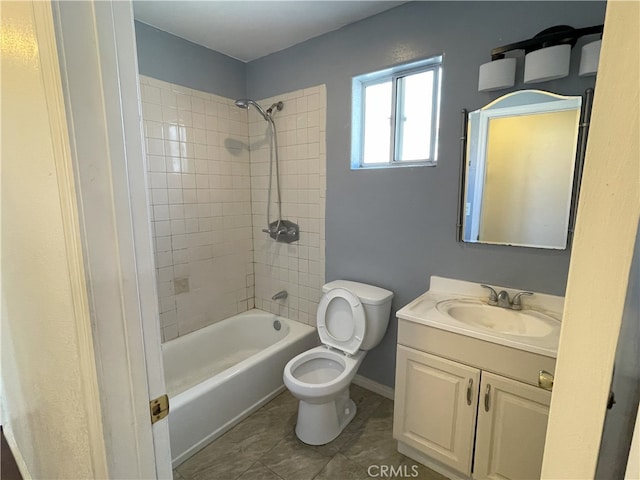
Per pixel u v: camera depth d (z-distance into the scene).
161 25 2.00
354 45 2.01
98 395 0.64
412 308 1.64
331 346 2.03
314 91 2.22
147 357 0.71
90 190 0.59
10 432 1.52
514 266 1.66
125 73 0.62
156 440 0.75
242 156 2.62
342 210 2.22
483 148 1.67
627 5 0.33
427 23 1.75
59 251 0.66
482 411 1.40
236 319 2.66
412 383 1.59
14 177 0.83
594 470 0.43
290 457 1.69
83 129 0.57
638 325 0.42
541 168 1.54
